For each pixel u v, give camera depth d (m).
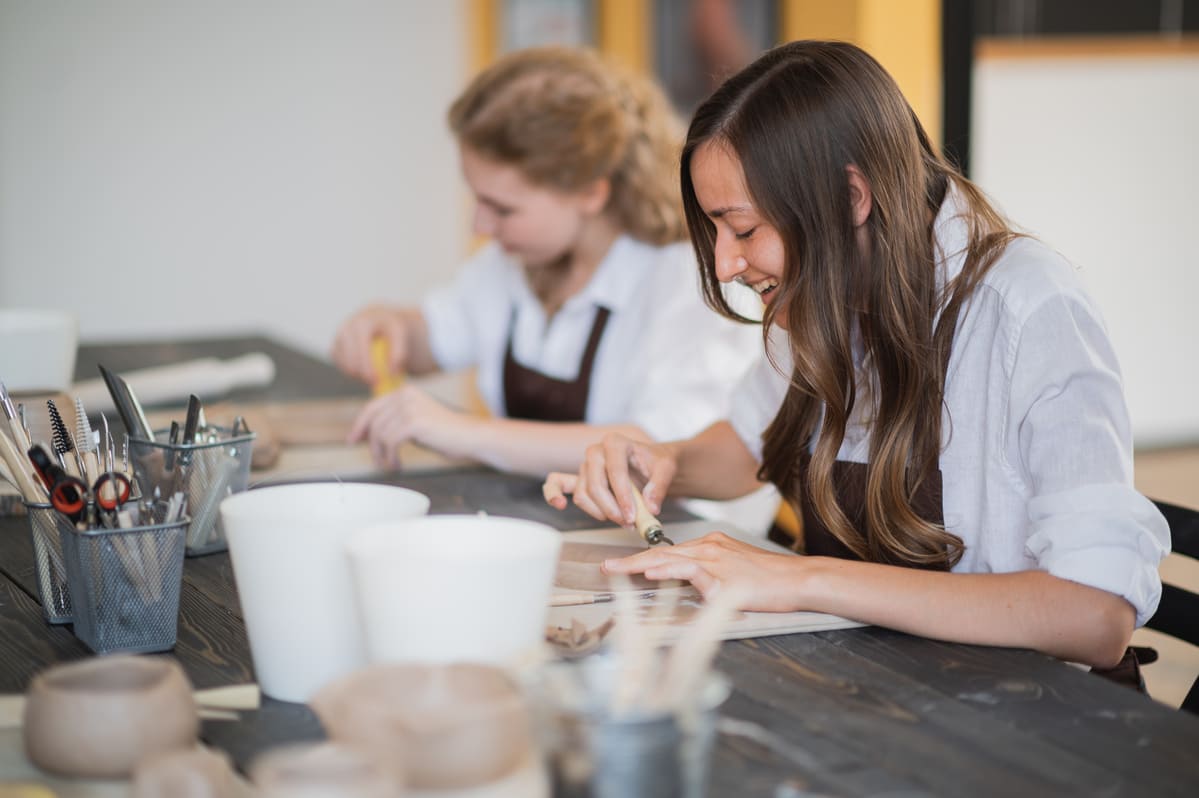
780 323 1.31
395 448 1.69
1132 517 1.10
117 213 4.19
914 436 1.27
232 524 0.90
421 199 4.55
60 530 1.03
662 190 2.04
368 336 2.27
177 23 4.17
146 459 1.27
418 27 4.45
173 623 1.02
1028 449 1.20
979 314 1.25
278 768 0.65
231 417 1.81
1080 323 1.20
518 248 2.03
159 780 0.70
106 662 0.80
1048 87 4.15
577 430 1.71
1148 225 4.37
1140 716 0.89
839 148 1.19
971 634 1.04
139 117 4.17
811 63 1.21
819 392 1.25
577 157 1.94
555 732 0.65
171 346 2.69
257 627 0.91
